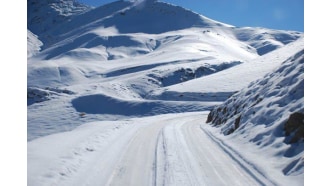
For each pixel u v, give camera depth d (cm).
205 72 10881
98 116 5212
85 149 1327
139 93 8612
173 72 10275
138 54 19450
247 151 1245
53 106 5709
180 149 1384
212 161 1159
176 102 5425
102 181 904
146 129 2247
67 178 906
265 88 1855
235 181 914
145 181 908
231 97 2483
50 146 1301
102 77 12250
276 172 952
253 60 7188
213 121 2503
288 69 1795
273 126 1302
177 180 911
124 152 1331
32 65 13412
